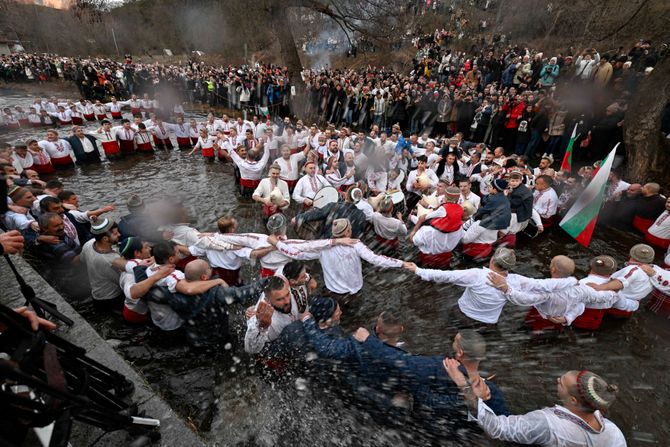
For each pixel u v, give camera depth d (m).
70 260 4.58
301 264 3.14
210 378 3.37
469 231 5.55
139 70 23.05
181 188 9.07
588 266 5.90
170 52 34.66
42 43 42.72
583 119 9.87
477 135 12.05
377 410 2.81
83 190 8.89
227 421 2.95
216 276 4.45
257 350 3.25
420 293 4.91
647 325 4.41
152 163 11.15
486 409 2.48
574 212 6.44
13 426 1.46
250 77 19.03
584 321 4.19
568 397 2.38
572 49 15.39
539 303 3.79
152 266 3.51
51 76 29.80
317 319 3.33
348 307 4.54
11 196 4.81
